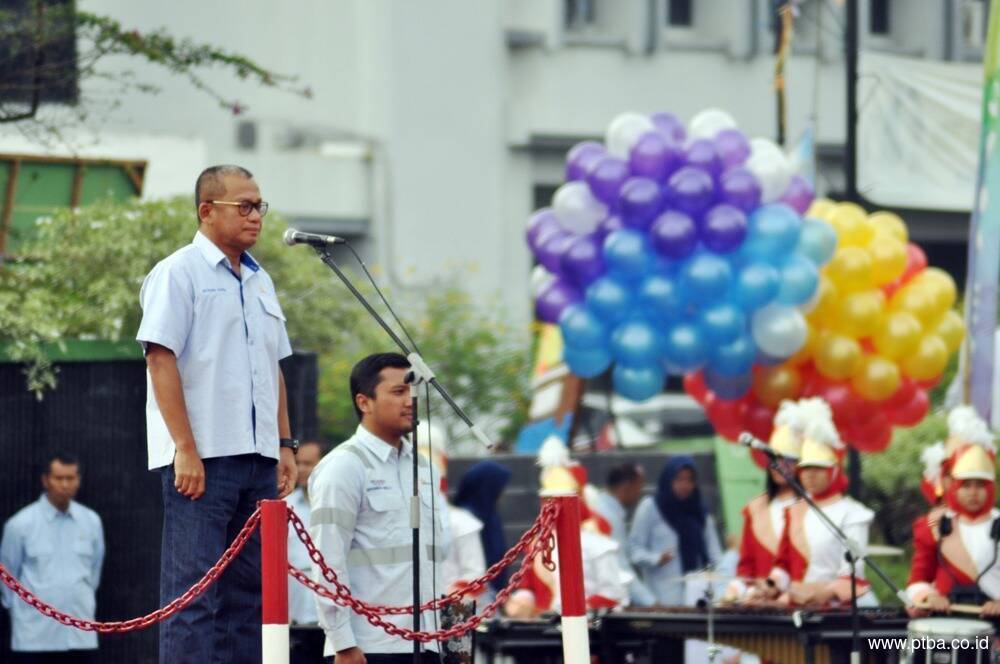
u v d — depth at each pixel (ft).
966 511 93.50
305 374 107.45
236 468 66.49
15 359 99.81
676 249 109.19
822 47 209.05
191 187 164.76
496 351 166.91
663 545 124.36
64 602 98.94
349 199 209.15
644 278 111.34
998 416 123.24
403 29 209.97
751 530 100.12
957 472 93.09
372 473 69.56
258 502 67.62
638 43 218.38
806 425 98.63
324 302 135.23
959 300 208.54
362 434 70.44
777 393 115.44
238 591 67.46
